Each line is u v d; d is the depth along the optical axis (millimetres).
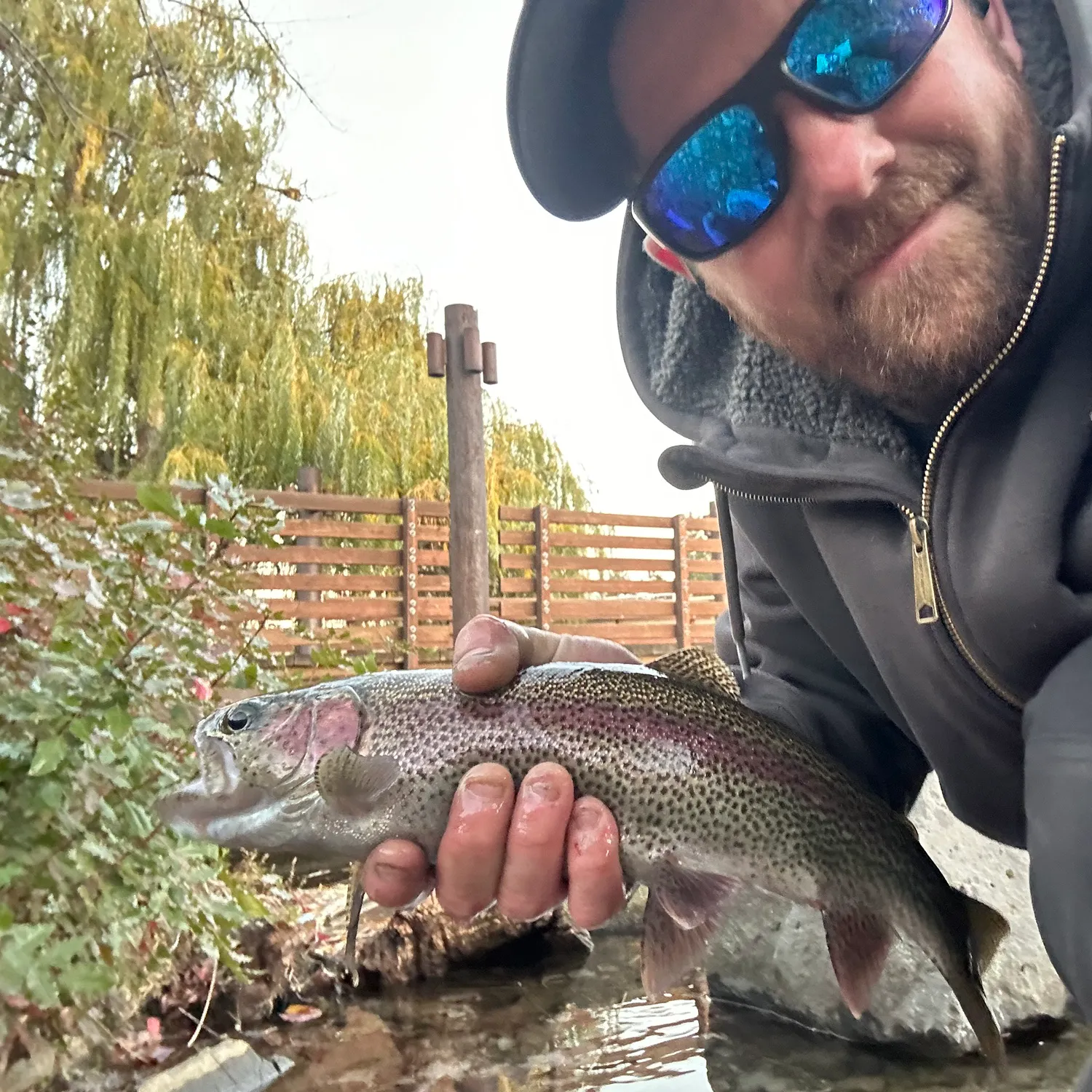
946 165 365
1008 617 343
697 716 379
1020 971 561
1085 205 338
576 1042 553
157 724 471
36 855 417
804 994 572
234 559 664
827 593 444
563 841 344
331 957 629
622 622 2328
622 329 516
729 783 371
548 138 435
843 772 386
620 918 779
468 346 1452
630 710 375
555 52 416
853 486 394
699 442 468
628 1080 506
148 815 465
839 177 367
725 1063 524
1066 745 280
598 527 2312
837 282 381
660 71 398
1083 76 354
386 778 371
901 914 373
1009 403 354
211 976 570
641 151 416
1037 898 280
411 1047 546
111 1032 491
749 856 369
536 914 349
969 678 370
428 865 368
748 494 430
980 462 357
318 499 1779
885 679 405
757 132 383
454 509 1435
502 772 345
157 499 502
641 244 508
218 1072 494
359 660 635
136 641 487
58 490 572
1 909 381
